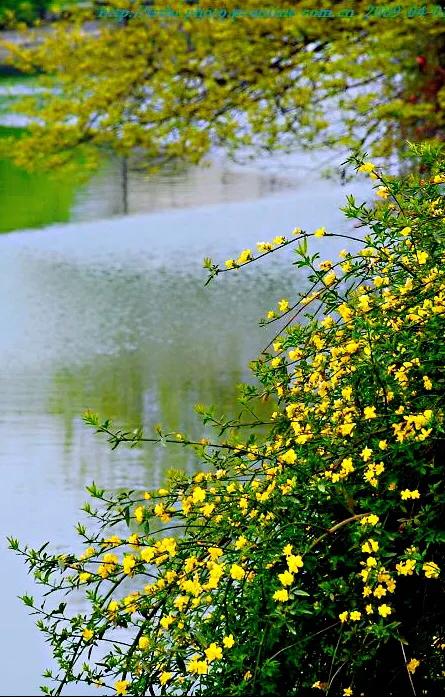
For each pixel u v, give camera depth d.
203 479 6.12
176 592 5.89
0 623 8.91
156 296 22.70
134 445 6.20
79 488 11.98
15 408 15.13
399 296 6.19
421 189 6.40
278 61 18.66
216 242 27.94
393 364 6.06
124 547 10.12
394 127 19.64
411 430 5.71
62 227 30.50
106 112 19.03
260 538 5.79
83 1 19.00
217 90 18.53
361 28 18.19
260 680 5.48
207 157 41.34
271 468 5.99
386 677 5.77
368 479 5.60
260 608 5.63
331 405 6.23
